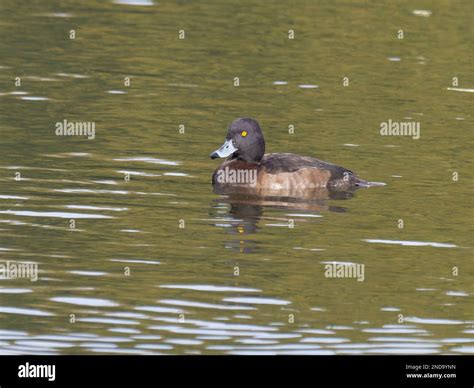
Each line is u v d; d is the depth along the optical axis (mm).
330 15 34156
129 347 12516
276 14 34062
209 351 12477
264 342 12766
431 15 34531
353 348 12695
